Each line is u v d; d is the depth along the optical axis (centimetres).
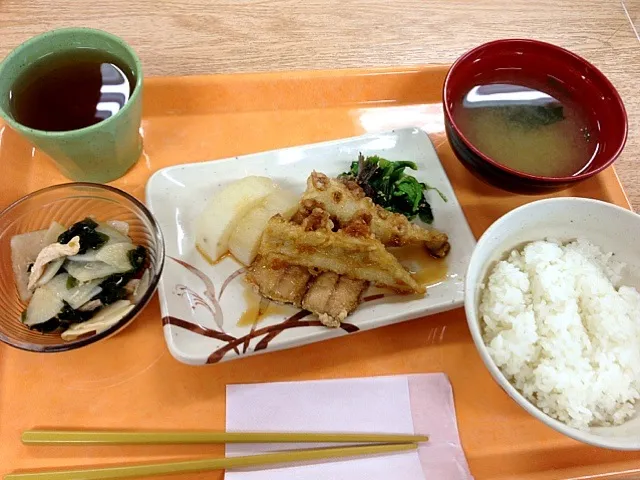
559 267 33
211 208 37
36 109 36
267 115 43
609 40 47
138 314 35
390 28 47
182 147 42
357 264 35
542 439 33
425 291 36
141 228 37
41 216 37
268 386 34
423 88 44
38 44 36
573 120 39
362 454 32
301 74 43
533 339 31
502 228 33
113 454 32
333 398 33
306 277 36
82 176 39
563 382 30
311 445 32
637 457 33
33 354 34
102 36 36
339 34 46
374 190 39
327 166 40
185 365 34
